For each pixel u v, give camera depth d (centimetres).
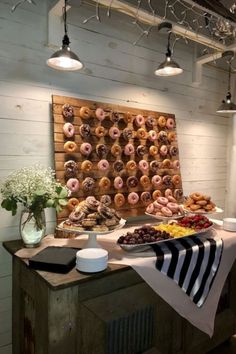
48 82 184
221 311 194
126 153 212
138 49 227
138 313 147
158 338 157
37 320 131
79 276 122
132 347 147
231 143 299
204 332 169
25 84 175
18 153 174
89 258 125
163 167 236
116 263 137
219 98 292
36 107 179
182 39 253
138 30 225
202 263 161
